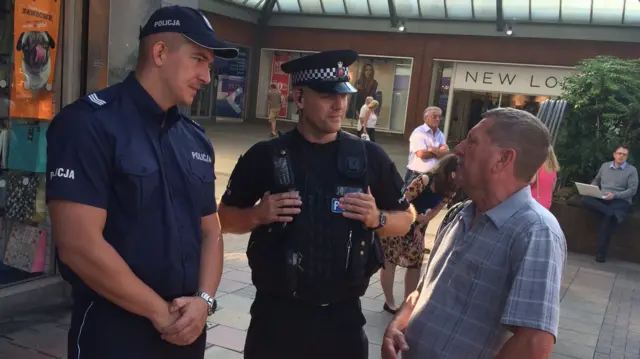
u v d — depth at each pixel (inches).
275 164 80.9
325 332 81.9
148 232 64.7
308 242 79.0
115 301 62.9
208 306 70.7
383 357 72.7
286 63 84.7
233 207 88.0
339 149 83.4
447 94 813.9
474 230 64.9
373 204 80.1
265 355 83.4
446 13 771.4
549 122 268.2
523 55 745.0
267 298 84.0
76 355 65.7
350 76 83.1
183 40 65.6
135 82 67.4
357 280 80.7
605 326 178.1
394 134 855.7
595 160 309.9
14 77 154.3
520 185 63.0
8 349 124.7
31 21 149.6
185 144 71.4
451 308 64.7
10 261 157.9
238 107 912.3
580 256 275.3
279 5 871.1
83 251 60.4
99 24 150.0
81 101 64.3
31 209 155.4
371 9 815.7
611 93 309.1
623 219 265.7
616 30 685.9
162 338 67.4
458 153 68.1
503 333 62.4
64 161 60.6
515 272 59.7
